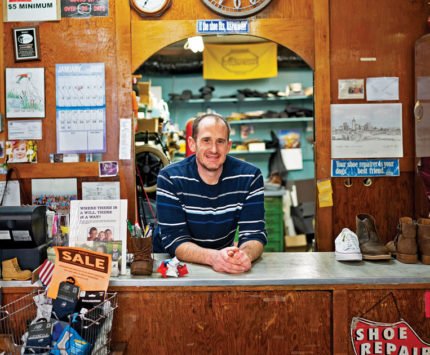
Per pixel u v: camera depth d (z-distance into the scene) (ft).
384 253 6.74
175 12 8.32
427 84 7.73
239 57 19.52
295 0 8.30
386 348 5.99
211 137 6.39
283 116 19.29
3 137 8.43
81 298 5.77
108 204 6.31
